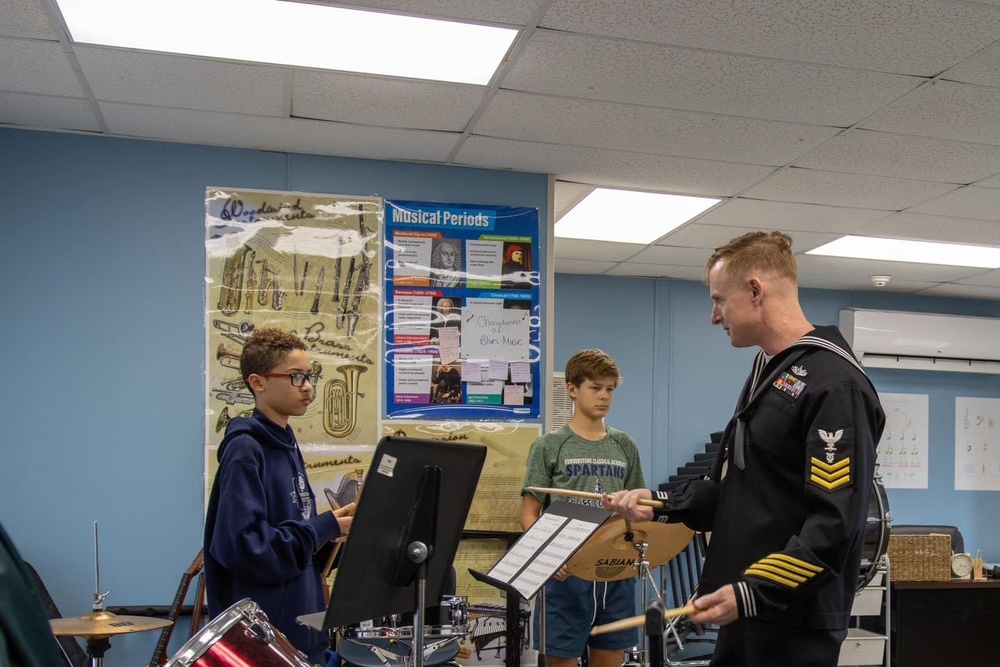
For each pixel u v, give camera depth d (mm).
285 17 2496
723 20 2465
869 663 4684
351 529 1635
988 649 4832
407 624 2914
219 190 3486
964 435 6320
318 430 3465
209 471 3371
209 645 1773
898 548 4785
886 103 3010
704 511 1956
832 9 2389
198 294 3432
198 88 2959
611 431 3367
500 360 3682
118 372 3344
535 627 3336
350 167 3633
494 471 3617
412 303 3619
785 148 3473
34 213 3322
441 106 3105
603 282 5965
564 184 3992
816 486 1610
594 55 2703
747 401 1936
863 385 1689
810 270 5656
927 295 6414
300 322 3498
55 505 3252
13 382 3258
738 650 1722
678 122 3227
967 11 2377
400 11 2453
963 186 3887
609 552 2807
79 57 2732
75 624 2715
